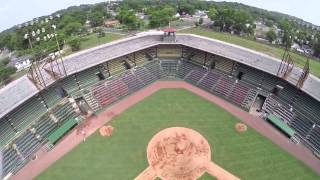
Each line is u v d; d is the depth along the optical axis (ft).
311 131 183.01
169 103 217.15
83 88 218.38
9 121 177.06
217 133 187.01
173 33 251.80
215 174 156.76
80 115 203.10
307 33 385.09
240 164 163.32
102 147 175.52
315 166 164.14
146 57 259.19
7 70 239.50
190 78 246.06
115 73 238.27
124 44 241.76
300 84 188.96
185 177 154.81
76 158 167.73
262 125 195.83
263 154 170.81
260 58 217.36
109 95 220.84
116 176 155.22
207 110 209.77
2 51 412.77
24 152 170.71
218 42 244.63
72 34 333.42
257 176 155.74
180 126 193.16
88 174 156.76
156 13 361.51
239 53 226.17
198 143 178.19
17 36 394.73
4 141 171.32
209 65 247.70
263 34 354.74
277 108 203.21
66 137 184.55
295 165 163.94
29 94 179.32
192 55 258.37
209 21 364.38
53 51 258.16
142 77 243.60
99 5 615.98
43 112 193.36
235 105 216.13
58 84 208.03
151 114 205.05
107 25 384.88
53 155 170.71
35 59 222.89
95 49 231.30
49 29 357.20
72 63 211.00
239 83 226.17
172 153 170.50
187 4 474.90
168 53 263.70
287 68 201.05
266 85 216.95
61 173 157.99
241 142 179.73
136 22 348.38
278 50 259.80
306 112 192.24
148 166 161.79
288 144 179.63
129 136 184.24
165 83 243.81
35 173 159.02
